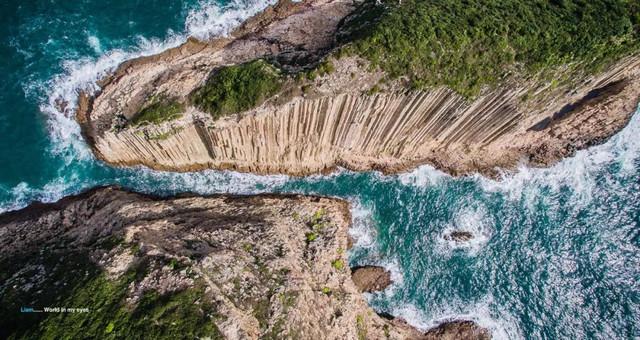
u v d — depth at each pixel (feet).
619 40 103.60
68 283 84.69
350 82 103.55
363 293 111.45
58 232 103.76
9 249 99.76
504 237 117.70
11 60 117.50
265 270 90.02
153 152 115.14
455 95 105.50
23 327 77.41
